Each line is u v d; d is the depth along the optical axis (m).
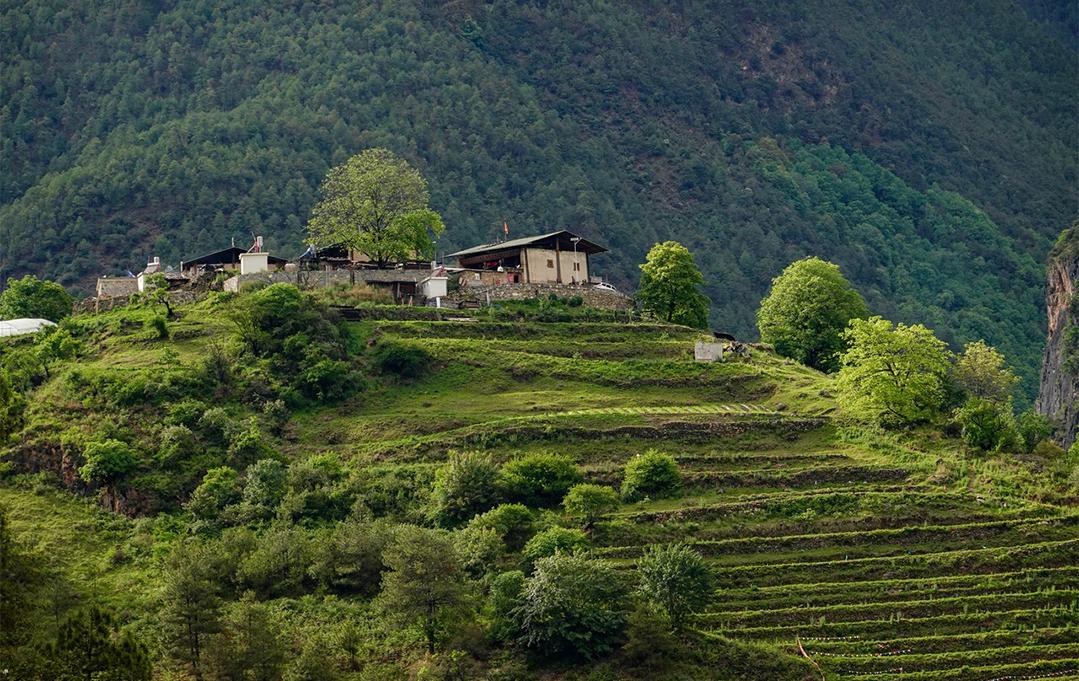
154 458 148.38
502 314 195.88
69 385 162.75
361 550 130.50
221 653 114.75
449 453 151.75
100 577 132.50
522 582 124.44
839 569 133.25
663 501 145.25
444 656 118.88
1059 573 131.62
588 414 162.50
